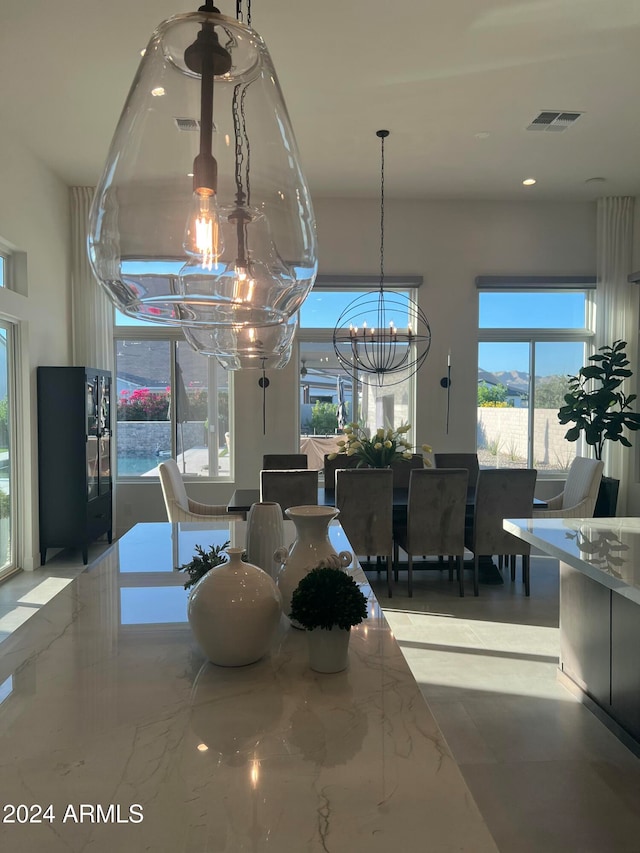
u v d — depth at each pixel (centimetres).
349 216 629
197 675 124
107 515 579
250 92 154
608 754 227
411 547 422
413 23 333
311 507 163
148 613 162
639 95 415
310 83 396
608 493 586
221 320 180
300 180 167
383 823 78
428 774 89
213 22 144
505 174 562
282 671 126
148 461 651
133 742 98
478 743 235
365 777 88
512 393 664
